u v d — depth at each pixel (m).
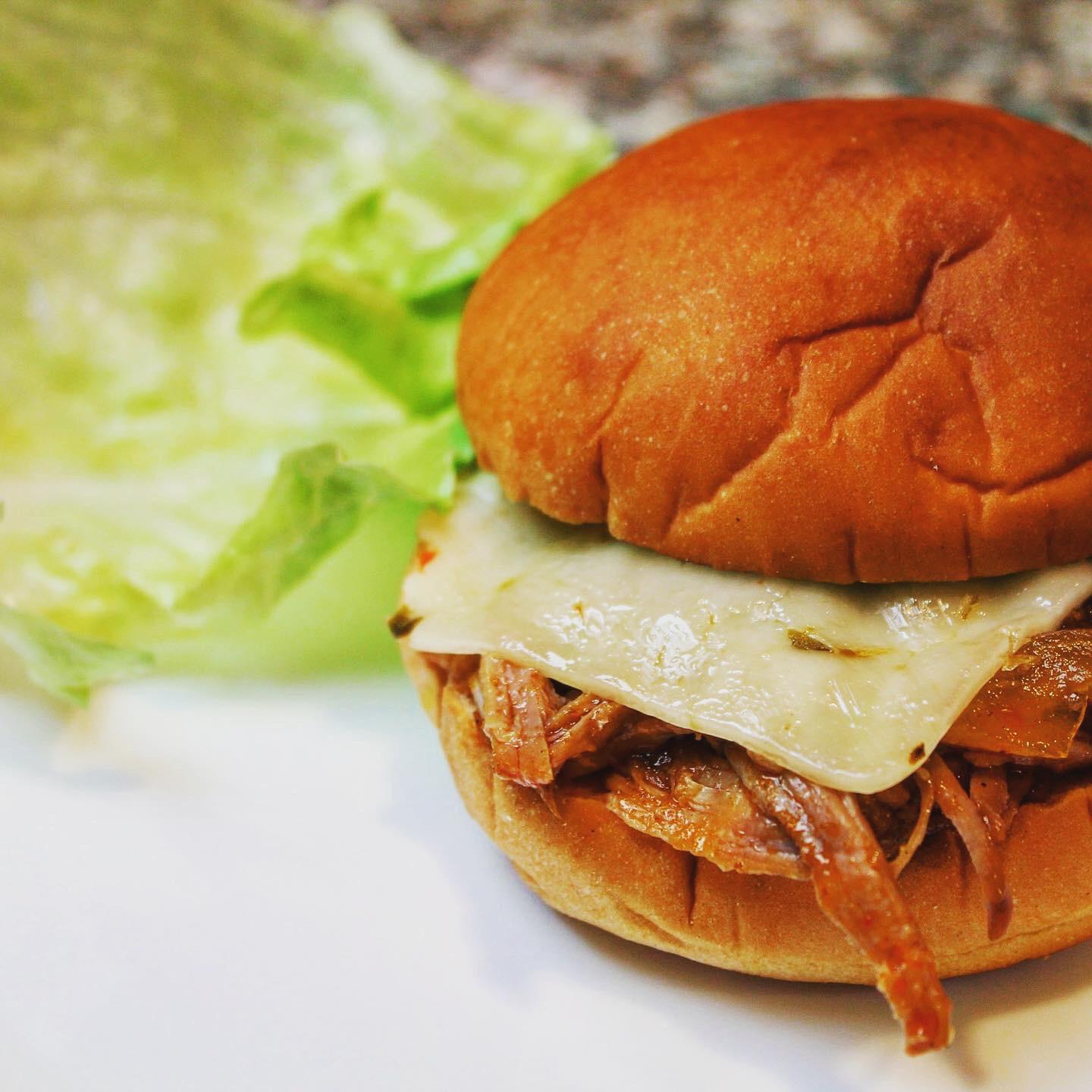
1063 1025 0.24
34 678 0.31
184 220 0.39
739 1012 0.25
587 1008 0.25
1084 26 0.43
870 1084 0.24
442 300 0.37
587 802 0.24
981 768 0.23
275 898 0.27
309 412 0.37
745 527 0.23
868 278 0.23
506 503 0.28
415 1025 0.25
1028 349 0.23
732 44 0.46
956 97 0.41
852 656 0.23
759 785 0.23
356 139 0.41
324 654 0.33
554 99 0.44
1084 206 0.24
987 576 0.23
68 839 0.28
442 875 0.28
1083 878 0.23
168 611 0.33
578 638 0.24
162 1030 0.25
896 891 0.22
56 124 0.39
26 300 0.38
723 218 0.24
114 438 0.37
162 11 0.39
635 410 0.24
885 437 0.22
